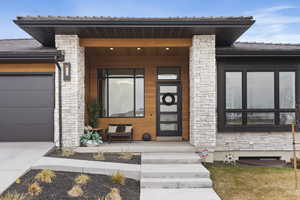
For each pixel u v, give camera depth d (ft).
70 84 22.12
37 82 24.62
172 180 16.46
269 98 24.04
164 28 20.48
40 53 22.30
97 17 21.68
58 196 12.82
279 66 23.95
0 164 16.76
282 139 23.86
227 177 18.40
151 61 28.30
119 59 28.19
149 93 28.25
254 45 28.60
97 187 14.53
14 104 24.59
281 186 16.66
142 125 28.19
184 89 28.22
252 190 15.97
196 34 22.29
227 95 23.98
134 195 14.62
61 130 21.99
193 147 22.29
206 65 22.33
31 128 24.54
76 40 22.08
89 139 23.06
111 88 28.53
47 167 16.78
